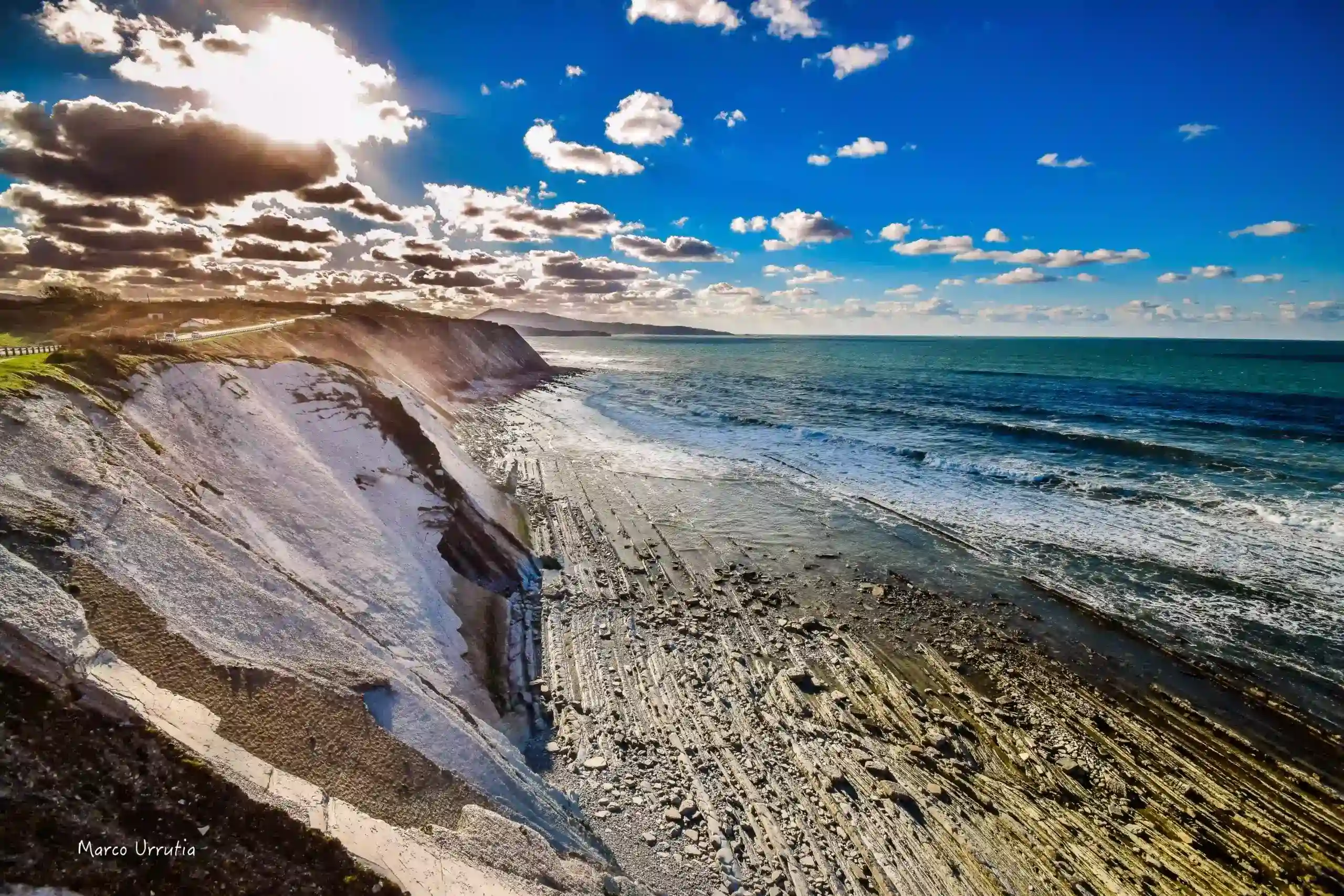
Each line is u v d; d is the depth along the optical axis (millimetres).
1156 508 23500
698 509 24000
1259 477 26875
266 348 24516
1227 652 14344
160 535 8461
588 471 28938
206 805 5199
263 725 6555
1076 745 11453
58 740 5055
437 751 7727
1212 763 11055
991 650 14602
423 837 6324
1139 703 12656
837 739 11398
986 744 11461
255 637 7805
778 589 17516
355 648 8875
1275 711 12391
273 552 10758
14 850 4355
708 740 11164
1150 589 17344
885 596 17172
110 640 6297
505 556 17891
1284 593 16797
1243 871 8891
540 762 10250
